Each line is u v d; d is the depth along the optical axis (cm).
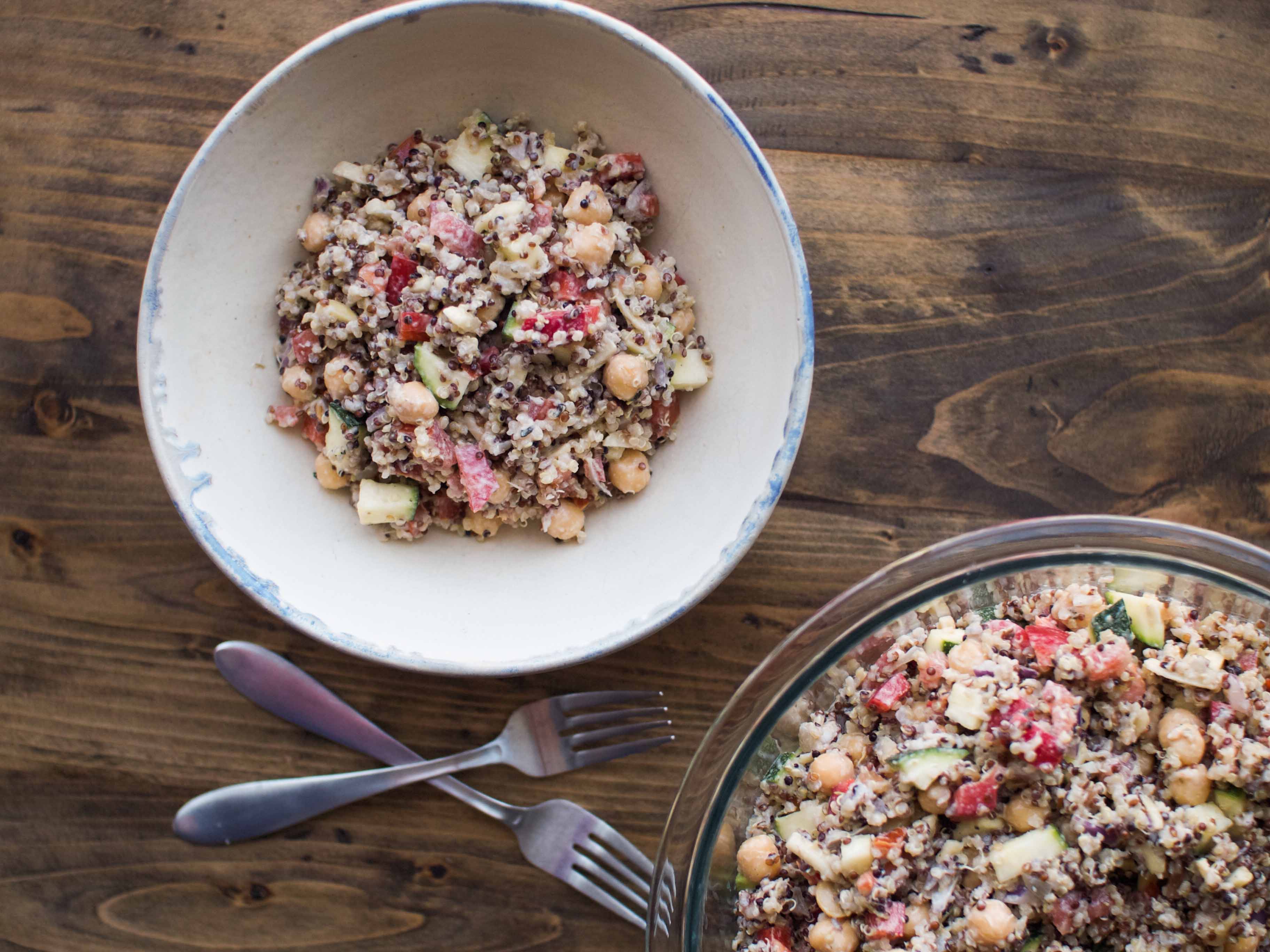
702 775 44
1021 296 48
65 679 49
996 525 48
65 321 48
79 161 47
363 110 45
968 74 48
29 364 48
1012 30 48
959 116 48
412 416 43
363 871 49
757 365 45
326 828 49
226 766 49
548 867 48
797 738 46
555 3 43
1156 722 43
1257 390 48
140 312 43
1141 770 42
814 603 48
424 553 46
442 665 44
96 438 48
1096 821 41
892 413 48
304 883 49
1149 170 48
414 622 45
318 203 45
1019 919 41
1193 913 42
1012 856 41
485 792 48
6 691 49
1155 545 44
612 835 48
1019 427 48
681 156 45
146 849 49
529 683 49
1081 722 42
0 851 49
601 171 46
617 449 45
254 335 46
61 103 47
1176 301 48
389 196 45
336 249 44
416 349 44
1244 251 48
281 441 46
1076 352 48
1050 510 48
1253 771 41
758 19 48
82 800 49
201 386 44
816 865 42
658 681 49
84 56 47
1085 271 48
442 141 46
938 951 41
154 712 49
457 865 49
